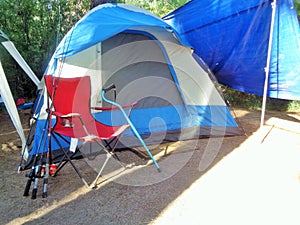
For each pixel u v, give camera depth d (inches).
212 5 175.9
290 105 233.0
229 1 169.3
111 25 128.0
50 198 103.0
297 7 210.7
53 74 129.0
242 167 128.3
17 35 207.2
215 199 104.3
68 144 131.8
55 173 117.0
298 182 116.3
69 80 113.0
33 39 213.9
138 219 92.9
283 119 202.7
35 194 102.4
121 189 109.5
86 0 220.7
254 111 223.1
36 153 112.4
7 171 121.0
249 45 175.9
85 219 92.3
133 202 101.7
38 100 138.3
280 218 94.3
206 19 180.4
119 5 148.3
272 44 170.7
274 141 158.9
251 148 148.5
